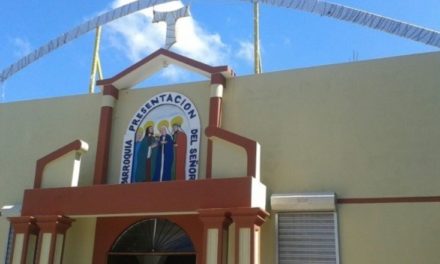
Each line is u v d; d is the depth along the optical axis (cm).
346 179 1342
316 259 1300
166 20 1673
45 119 1697
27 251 1401
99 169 1530
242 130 1471
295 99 1453
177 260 1409
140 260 1441
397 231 1266
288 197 1337
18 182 1653
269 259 1326
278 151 1421
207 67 1526
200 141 1488
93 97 1662
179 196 1305
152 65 1596
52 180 1502
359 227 1295
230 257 1293
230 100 1510
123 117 1595
